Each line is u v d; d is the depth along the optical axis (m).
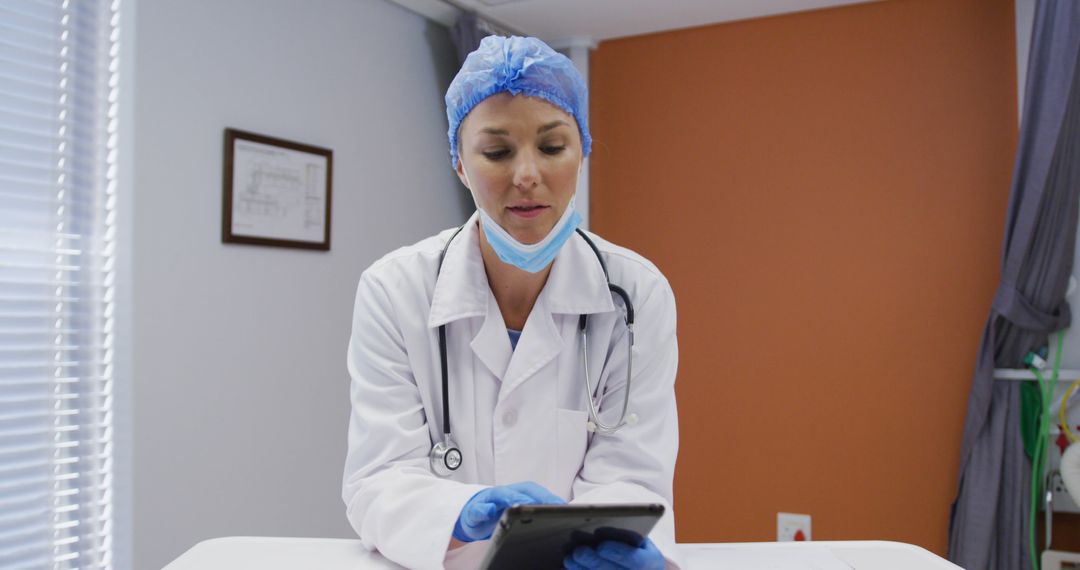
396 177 2.73
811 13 2.82
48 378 1.83
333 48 2.47
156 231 1.94
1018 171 2.38
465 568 0.97
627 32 3.06
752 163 2.89
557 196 1.07
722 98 2.95
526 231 1.07
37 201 1.81
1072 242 2.35
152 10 1.92
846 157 2.75
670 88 3.04
